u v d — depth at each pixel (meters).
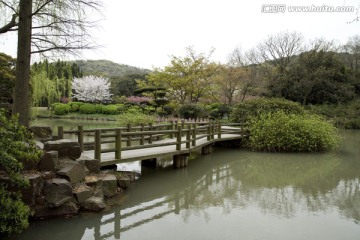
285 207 6.00
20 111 6.25
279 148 12.11
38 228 4.60
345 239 4.60
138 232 4.75
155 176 8.20
